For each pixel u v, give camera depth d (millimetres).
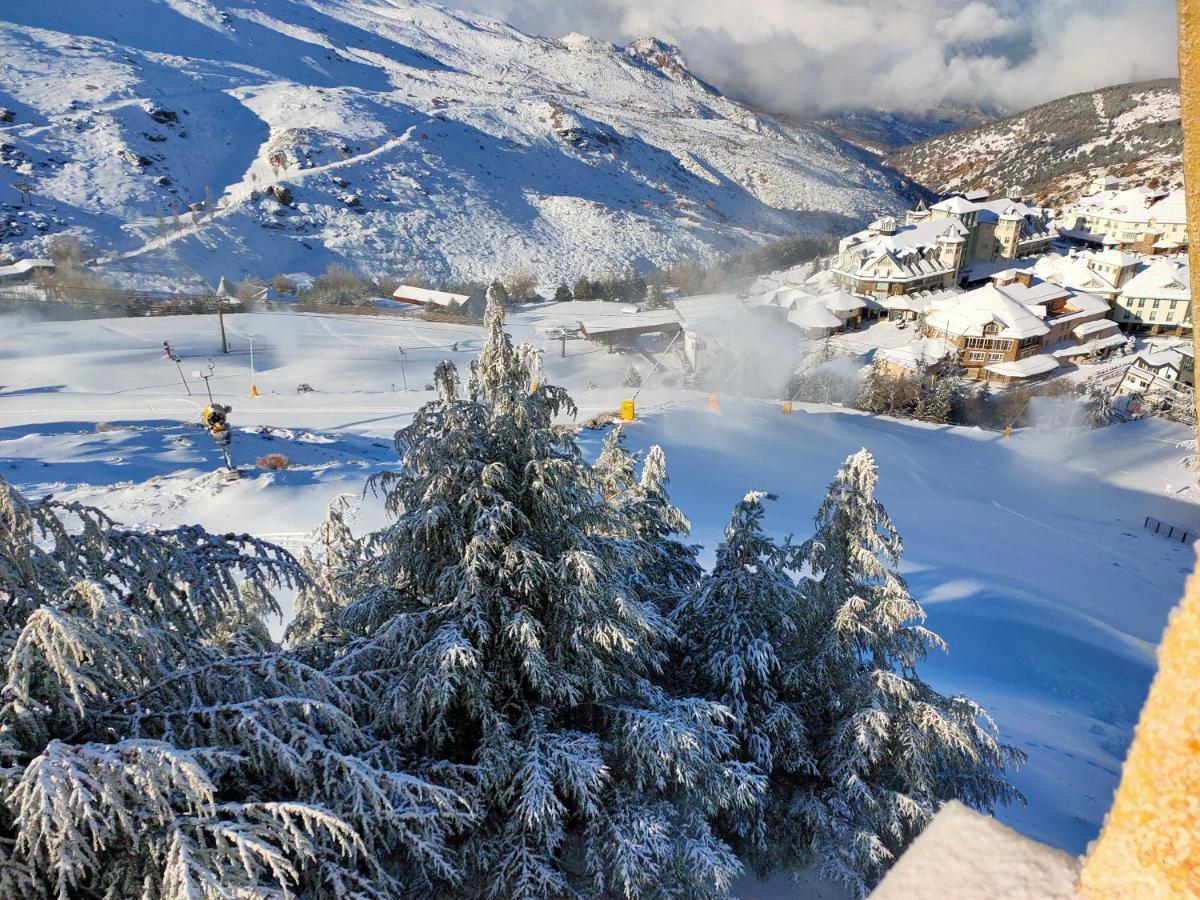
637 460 15055
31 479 23781
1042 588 26469
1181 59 894
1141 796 1173
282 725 6199
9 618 5867
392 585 9148
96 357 60156
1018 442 51750
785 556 11805
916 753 10320
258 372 60781
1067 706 18766
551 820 8117
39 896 4949
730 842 10430
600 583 8727
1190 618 1095
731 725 10508
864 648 11336
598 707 9492
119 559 6648
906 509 35688
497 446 8969
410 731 8047
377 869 6258
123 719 5969
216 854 5207
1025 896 1413
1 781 5129
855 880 9531
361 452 32594
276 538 20109
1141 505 40812
